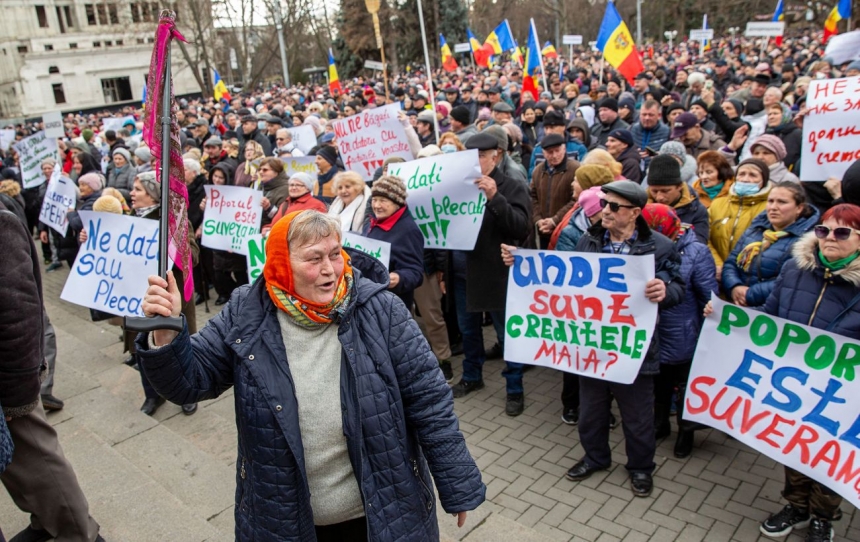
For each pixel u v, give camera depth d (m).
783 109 6.85
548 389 5.46
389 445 2.14
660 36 52.56
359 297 2.21
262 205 6.85
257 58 41.06
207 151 9.22
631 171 6.23
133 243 5.32
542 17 53.75
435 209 5.08
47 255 10.80
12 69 53.91
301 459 2.09
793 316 3.40
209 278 8.07
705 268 4.14
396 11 43.81
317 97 23.77
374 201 4.71
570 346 4.04
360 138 7.31
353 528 2.30
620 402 3.90
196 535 3.47
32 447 3.01
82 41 55.41
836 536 3.49
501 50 22.19
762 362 3.48
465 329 5.31
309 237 2.08
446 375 5.63
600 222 4.09
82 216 5.47
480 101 14.03
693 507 3.78
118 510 3.70
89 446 4.46
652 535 3.55
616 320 3.85
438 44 44.94
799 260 3.34
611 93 12.24
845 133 5.38
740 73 17.95
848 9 17.78
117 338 7.18
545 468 4.27
